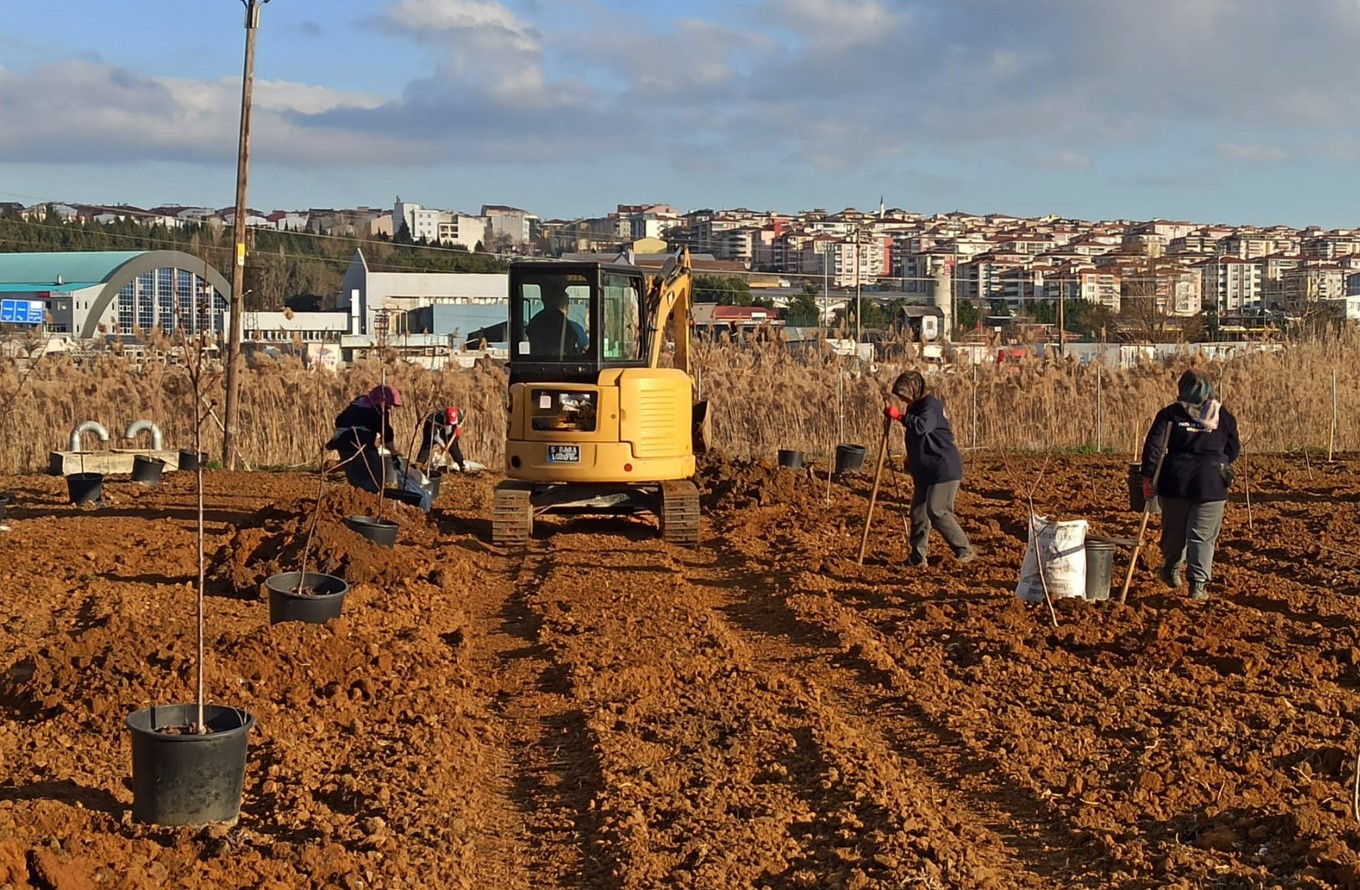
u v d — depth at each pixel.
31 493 18.52
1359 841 5.54
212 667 8.06
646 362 15.42
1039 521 10.80
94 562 12.75
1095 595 10.80
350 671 8.55
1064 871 5.62
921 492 12.56
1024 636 9.51
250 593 11.30
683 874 5.52
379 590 11.43
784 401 24.95
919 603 10.96
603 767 6.91
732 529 15.51
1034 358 27.08
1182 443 10.90
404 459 17.03
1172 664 8.78
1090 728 7.53
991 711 7.95
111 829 5.70
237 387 22.48
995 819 6.23
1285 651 9.09
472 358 36.03
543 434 14.60
